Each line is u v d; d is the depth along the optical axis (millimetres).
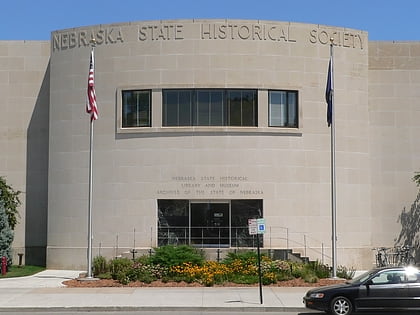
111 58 35844
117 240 35156
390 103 38656
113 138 35562
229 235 35031
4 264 34062
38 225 39156
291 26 35938
